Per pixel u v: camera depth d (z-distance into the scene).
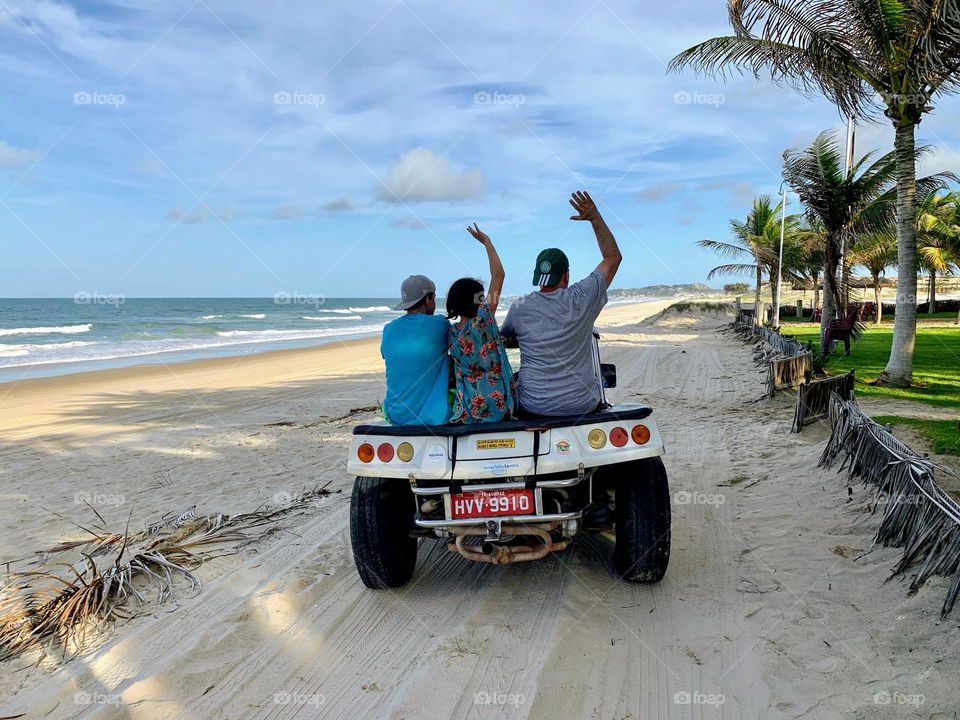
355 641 3.63
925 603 3.49
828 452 6.05
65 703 3.15
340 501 6.25
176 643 3.66
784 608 3.71
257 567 4.66
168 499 6.75
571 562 4.52
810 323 37.25
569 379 4.04
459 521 3.72
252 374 20.00
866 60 10.88
